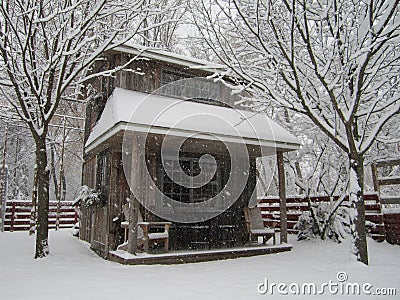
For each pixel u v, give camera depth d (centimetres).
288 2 528
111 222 692
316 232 890
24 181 2117
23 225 1290
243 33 587
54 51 666
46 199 653
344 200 920
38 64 724
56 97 655
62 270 521
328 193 923
